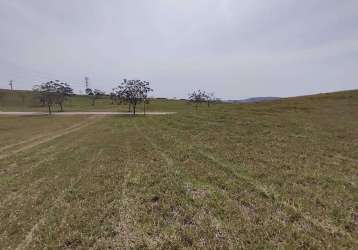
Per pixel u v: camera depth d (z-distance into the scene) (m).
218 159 14.41
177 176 11.58
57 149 20.77
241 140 19.80
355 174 11.20
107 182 11.16
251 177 11.11
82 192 10.03
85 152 18.72
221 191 9.59
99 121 53.75
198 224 7.13
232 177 11.20
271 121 28.36
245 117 33.00
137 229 7.00
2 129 40.50
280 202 8.40
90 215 7.95
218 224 7.08
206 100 98.81
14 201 9.41
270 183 10.28
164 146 19.44
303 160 13.68
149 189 10.05
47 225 7.43
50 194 9.95
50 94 89.38
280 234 6.48
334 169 11.98
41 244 6.48
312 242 6.08
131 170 12.99
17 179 12.29
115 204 8.73
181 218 7.55
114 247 6.21
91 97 169.00
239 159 14.20
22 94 144.88
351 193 9.09
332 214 7.53
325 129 22.38
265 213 7.67
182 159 14.88
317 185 9.95
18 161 16.62
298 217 7.40
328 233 6.50
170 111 88.38
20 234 7.03
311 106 39.22
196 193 9.45
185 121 35.72
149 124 38.56
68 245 6.45
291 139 19.22
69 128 40.59
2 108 108.62
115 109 100.06
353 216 7.39
